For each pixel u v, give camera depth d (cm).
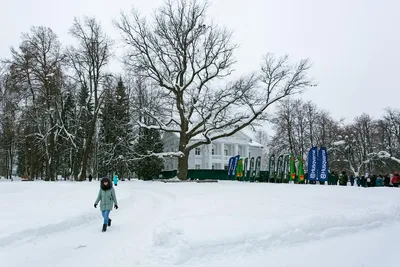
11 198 2105
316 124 6225
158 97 4009
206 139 3841
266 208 1395
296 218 1123
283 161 3488
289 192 2041
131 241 1001
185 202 1742
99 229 1211
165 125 4059
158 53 3753
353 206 1492
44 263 805
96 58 4319
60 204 1756
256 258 834
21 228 1078
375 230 1177
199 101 3769
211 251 855
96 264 792
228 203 1578
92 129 4372
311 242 997
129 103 4178
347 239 1038
